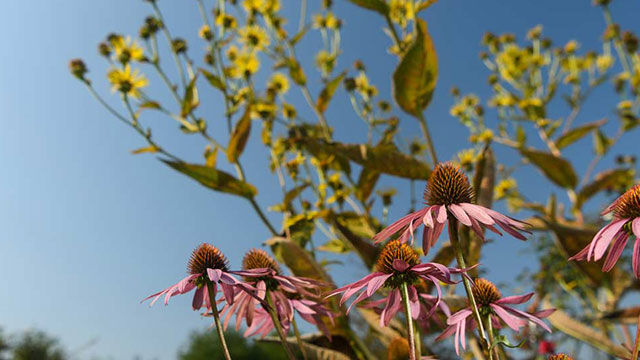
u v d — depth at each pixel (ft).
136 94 2.27
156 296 1.04
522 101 3.42
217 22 2.54
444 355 1.66
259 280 1.21
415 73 1.98
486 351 0.82
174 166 2.04
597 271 2.15
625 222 0.91
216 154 2.29
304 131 2.57
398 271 1.00
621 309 1.74
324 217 2.23
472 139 3.46
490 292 1.10
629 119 3.34
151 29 2.35
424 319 1.16
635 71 3.36
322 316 1.67
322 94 2.45
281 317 1.28
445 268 0.92
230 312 1.25
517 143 3.31
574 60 3.57
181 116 2.30
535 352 1.83
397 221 1.00
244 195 2.12
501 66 3.59
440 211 0.94
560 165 2.90
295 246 1.81
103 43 2.33
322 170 2.39
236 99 2.39
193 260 1.13
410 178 1.95
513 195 3.29
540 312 1.06
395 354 1.28
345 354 1.71
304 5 2.61
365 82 2.64
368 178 2.23
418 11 2.15
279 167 2.39
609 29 3.56
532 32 3.63
